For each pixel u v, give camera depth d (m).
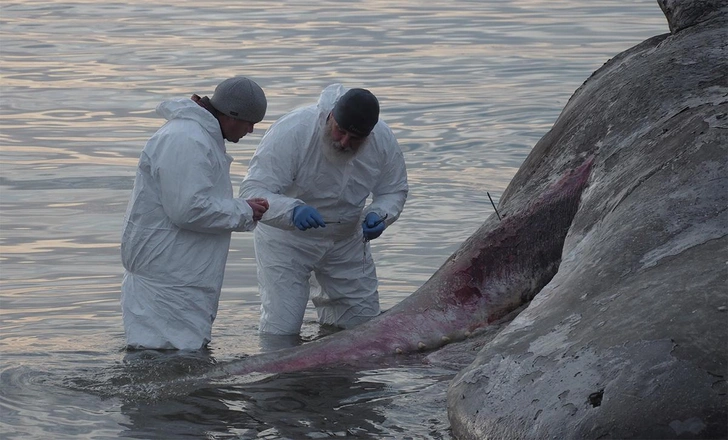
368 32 60.19
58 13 69.88
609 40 56.03
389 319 16.67
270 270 18.91
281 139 18.11
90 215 25.77
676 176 13.97
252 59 50.72
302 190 18.50
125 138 34.56
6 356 16.62
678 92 16.36
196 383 15.14
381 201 19.25
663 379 10.56
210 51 53.44
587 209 15.35
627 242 13.25
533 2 75.38
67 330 18.19
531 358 12.07
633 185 14.63
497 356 12.57
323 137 18.03
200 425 13.52
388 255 22.62
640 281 12.32
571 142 17.69
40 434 13.20
